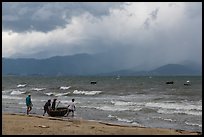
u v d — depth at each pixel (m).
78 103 42.00
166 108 35.34
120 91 69.94
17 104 40.78
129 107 36.59
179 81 131.00
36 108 35.97
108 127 18.38
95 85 97.88
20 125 18.19
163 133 16.61
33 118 22.05
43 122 19.91
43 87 91.75
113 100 47.25
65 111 27.78
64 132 16.27
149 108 35.41
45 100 48.38
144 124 24.94
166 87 84.06
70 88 83.69
